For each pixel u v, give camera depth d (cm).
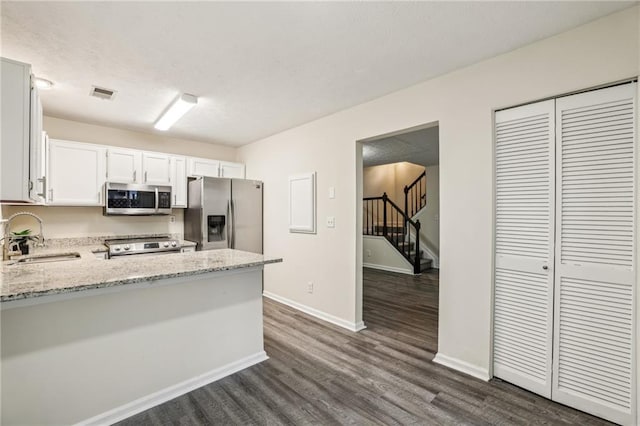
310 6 160
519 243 207
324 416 181
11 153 162
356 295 312
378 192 843
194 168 430
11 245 283
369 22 175
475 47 202
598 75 173
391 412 184
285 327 318
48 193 318
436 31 184
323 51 206
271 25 177
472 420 176
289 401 195
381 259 670
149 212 378
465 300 228
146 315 191
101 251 327
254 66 227
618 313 170
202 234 385
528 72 199
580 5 161
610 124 173
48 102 294
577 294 183
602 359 175
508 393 201
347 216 319
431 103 249
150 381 192
